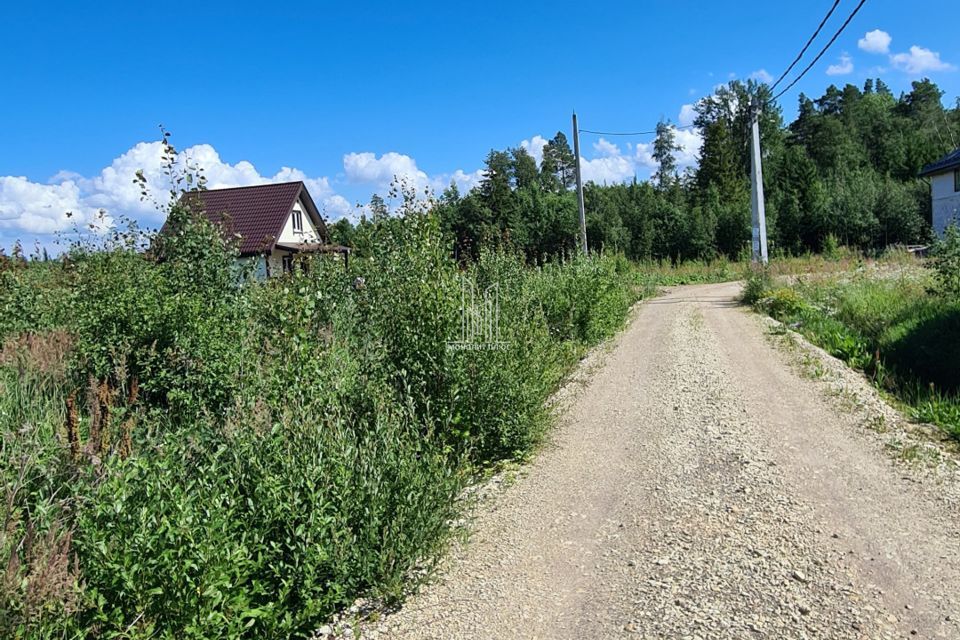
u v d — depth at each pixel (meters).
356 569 3.39
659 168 78.94
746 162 61.56
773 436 6.14
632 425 6.69
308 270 7.49
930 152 48.84
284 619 3.03
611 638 3.06
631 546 4.01
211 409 4.61
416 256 5.91
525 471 5.49
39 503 2.79
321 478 3.42
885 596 3.34
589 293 11.80
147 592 2.61
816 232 39.84
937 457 5.37
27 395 4.89
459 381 5.51
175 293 6.88
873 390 7.77
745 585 3.48
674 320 14.71
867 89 94.12
